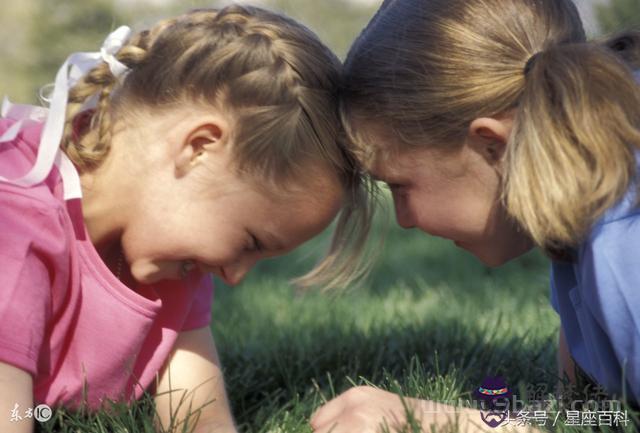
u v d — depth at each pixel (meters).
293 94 2.97
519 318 4.77
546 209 2.73
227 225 3.01
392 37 3.08
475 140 3.00
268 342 4.27
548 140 2.76
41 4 16.38
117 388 3.13
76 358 3.04
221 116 2.95
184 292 3.31
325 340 4.20
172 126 2.96
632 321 2.68
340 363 3.95
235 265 3.10
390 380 3.34
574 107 2.75
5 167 2.88
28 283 2.69
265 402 3.63
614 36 3.15
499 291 5.73
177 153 2.96
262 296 5.70
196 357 3.39
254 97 2.93
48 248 2.77
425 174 3.09
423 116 3.00
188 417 3.02
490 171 3.03
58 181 2.92
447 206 3.11
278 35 3.04
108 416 3.02
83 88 3.03
